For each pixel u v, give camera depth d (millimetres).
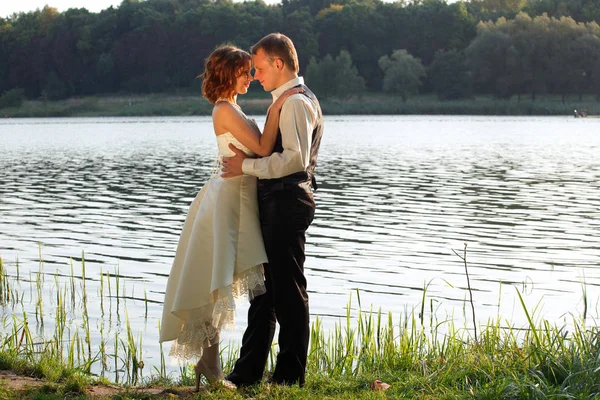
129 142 46281
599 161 31141
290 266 4609
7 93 111000
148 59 115250
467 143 43094
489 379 4809
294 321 4684
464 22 118500
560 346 5281
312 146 4621
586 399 4301
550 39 98625
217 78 4609
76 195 20562
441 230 14695
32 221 15891
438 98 104250
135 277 10617
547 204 18406
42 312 8469
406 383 4934
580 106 95812
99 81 116688
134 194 20719
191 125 72625
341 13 118500
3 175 26484
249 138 4543
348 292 9836
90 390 4918
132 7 119812
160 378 5512
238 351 6809
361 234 14211
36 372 5266
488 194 20344
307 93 4555
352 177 24688
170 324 4684
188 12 116875
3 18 126562
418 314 8719
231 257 4551
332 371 5625
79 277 10516
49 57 118750
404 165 29234
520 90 102000
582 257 12188
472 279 10672
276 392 4566
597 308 9023
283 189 4520
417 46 118188
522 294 9812
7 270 10914
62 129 65812
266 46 4566
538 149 38344
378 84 114188
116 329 7930
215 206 4602
